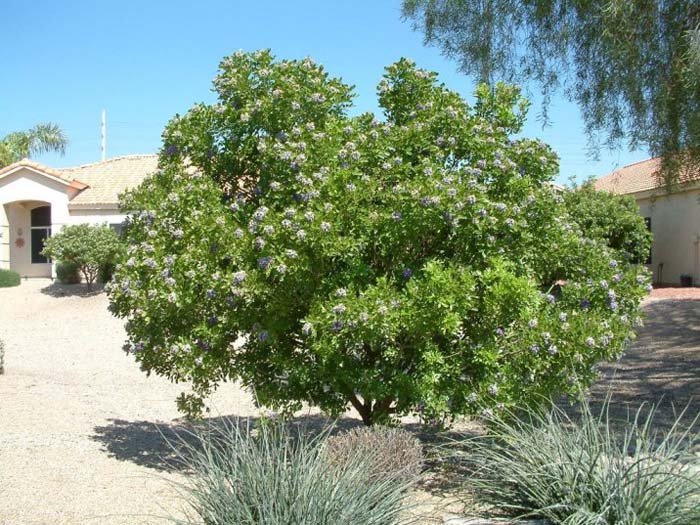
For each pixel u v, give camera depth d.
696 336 13.62
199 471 4.52
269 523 3.72
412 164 6.06
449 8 10.77
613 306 6.02
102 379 11.01
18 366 11.94
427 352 5.43
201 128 6.29
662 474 4.20
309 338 5.40
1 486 5.51
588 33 9.70
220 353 5.90
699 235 22.03
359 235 5.51
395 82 6.47
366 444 5.02
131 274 5.83
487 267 5.60
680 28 9.20
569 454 4.57
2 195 24.25
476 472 4.98
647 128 9.70
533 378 5.77
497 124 6.27
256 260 5.38
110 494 5.39
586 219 20.22
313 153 5.62
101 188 24.89
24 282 23.42
